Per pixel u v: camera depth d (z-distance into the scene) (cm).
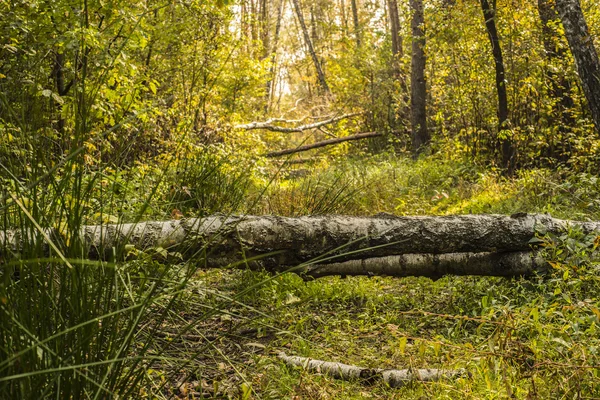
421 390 323
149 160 768
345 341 415
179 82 1098
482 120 1355
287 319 453
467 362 333
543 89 1240
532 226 491
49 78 646
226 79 1351
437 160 1412
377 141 2019
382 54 2175
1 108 262
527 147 1234
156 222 426
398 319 460
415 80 1772
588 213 695
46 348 198
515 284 503
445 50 1394
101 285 231
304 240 457
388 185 1085
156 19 945
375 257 497
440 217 491
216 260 441
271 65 1477
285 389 332
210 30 1092
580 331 347
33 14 644
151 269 359
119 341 244
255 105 1700
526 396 281
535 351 302
